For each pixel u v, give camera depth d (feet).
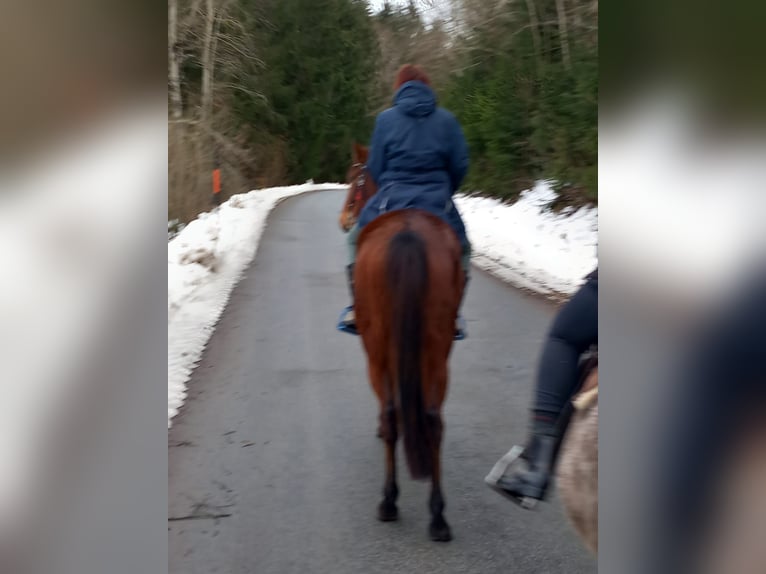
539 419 9.68
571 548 12.11
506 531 12.64
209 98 71.61
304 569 11.50
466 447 15.84
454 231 13.17
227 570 11.44
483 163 68.74
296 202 75.92
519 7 58.75
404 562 11.71
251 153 95.35
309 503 13.51
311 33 117.39
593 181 43.86
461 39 70.03
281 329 25.02
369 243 12.30
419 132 13.53
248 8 95.55
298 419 17.33
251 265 36.81
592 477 8.43
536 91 58.13
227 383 19.72
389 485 12.80
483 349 22.85
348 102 124.67
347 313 14.49
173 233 47.16
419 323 11.00
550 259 38.22
